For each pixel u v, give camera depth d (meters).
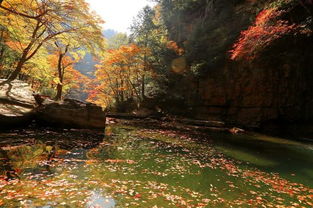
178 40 30.17
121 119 18.56
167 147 9.20
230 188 5.09
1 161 5.48
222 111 21.61
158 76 24.80
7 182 4.26
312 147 12.05
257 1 20.77
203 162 7.28
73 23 12.74
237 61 20.94
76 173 5.12
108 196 4.05
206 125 18.09
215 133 14.98
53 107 10.71
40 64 16.94
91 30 13.49
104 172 5.38
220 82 21.84
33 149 6.86
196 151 8.91
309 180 6.21
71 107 11.19
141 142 9.80
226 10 24.56
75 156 6.55
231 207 4.07
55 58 22.72
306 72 18.81
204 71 22.72
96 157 6.64
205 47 24.77
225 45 22.45
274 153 9.82
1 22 12.09
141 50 23.02
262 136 15.67
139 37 26.09
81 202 3.71
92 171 5.36
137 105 26.34
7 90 10.57
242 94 20.52
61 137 8.97
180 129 15.48
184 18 30.64
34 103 10.92
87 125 11.33
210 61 22.73
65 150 7.12
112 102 31.80
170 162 6.92
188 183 5.19
